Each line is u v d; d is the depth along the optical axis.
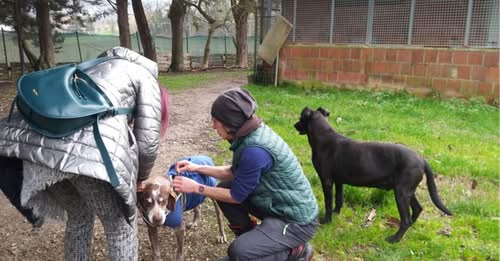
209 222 3.99
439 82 10.80
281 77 13.36
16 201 2.43
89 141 2.08
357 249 3.55
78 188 2.30
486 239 3.66
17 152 2.06
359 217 4.07
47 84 2.15
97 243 3.57
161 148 6.35
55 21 20.95
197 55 30.73
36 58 18.36
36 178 2.10
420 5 10.82
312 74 12.75
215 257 3.45
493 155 5.98
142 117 2.59
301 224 2.73
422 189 4.74
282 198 2.68
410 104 9.98
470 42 10.34
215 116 2.60
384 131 7.22
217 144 6.55
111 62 2.61
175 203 2.89
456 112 9.14
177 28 24.03
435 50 10.72
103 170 2.05
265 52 13.13
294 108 9.27
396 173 3.49
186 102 10.77
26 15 18.05
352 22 11.97
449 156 5.78
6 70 17.94
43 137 2.06
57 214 2.59
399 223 3.91
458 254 3.44
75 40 25.64
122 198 2.18
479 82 10.27
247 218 3.15
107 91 2.34
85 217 2.61
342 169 3.67
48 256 3.41
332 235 3.72
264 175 2.65
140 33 20.08
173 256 3.42
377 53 11.58
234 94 2.58
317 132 3.76
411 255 3.42
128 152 2.24
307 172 5.14
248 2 25.20
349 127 7.48
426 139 6.73
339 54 12.18
